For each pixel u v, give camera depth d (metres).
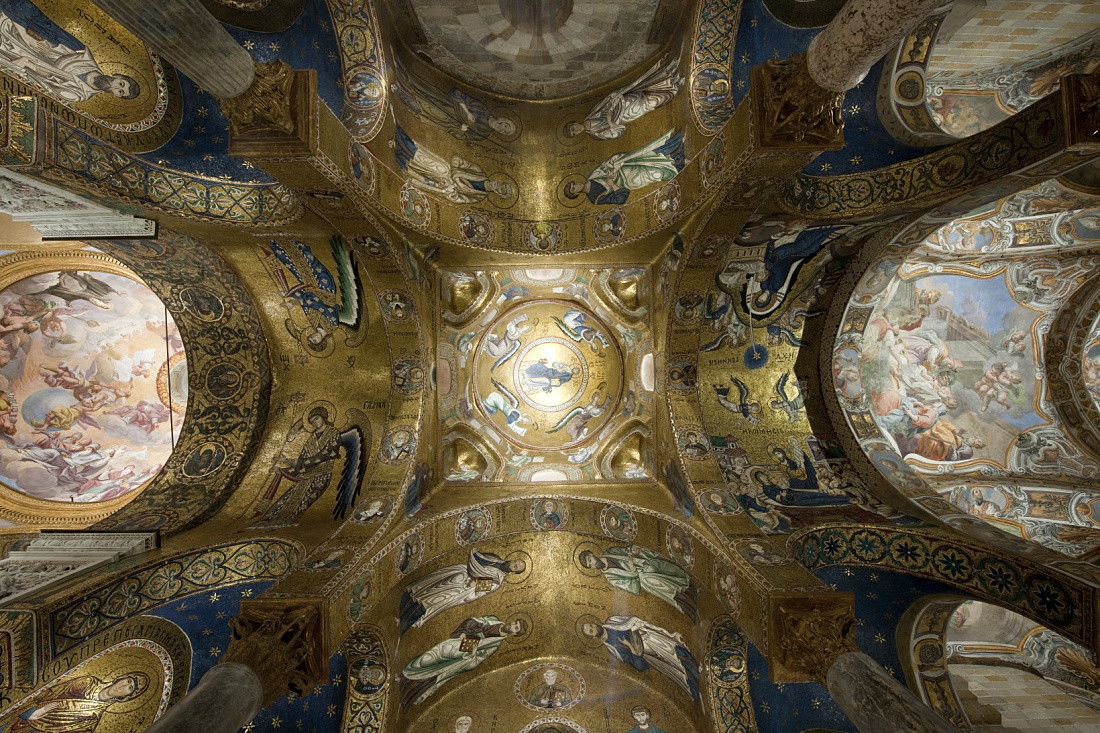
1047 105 5.80
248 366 9.45
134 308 11.67
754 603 6.16
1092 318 10.05
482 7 8.78
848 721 7.65
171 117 7.18
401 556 7.78
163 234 7.81
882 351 10.53
